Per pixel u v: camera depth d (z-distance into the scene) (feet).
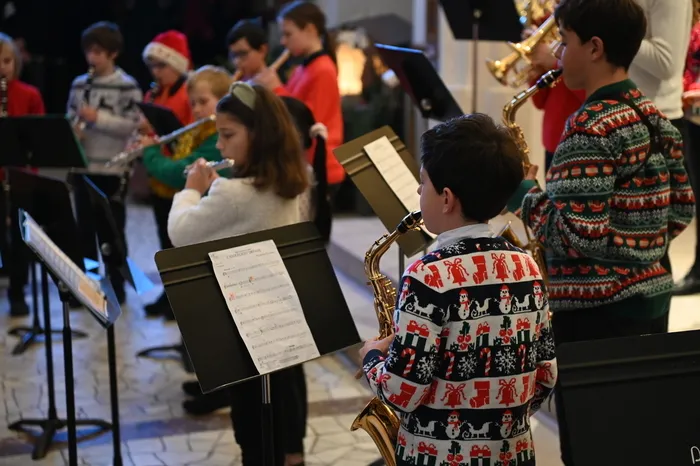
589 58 7.86
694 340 6.23
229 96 9.45
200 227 9.38
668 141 8.09
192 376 14.58
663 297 8.16
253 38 15.75
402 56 11.68
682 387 6.09
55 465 11.30
